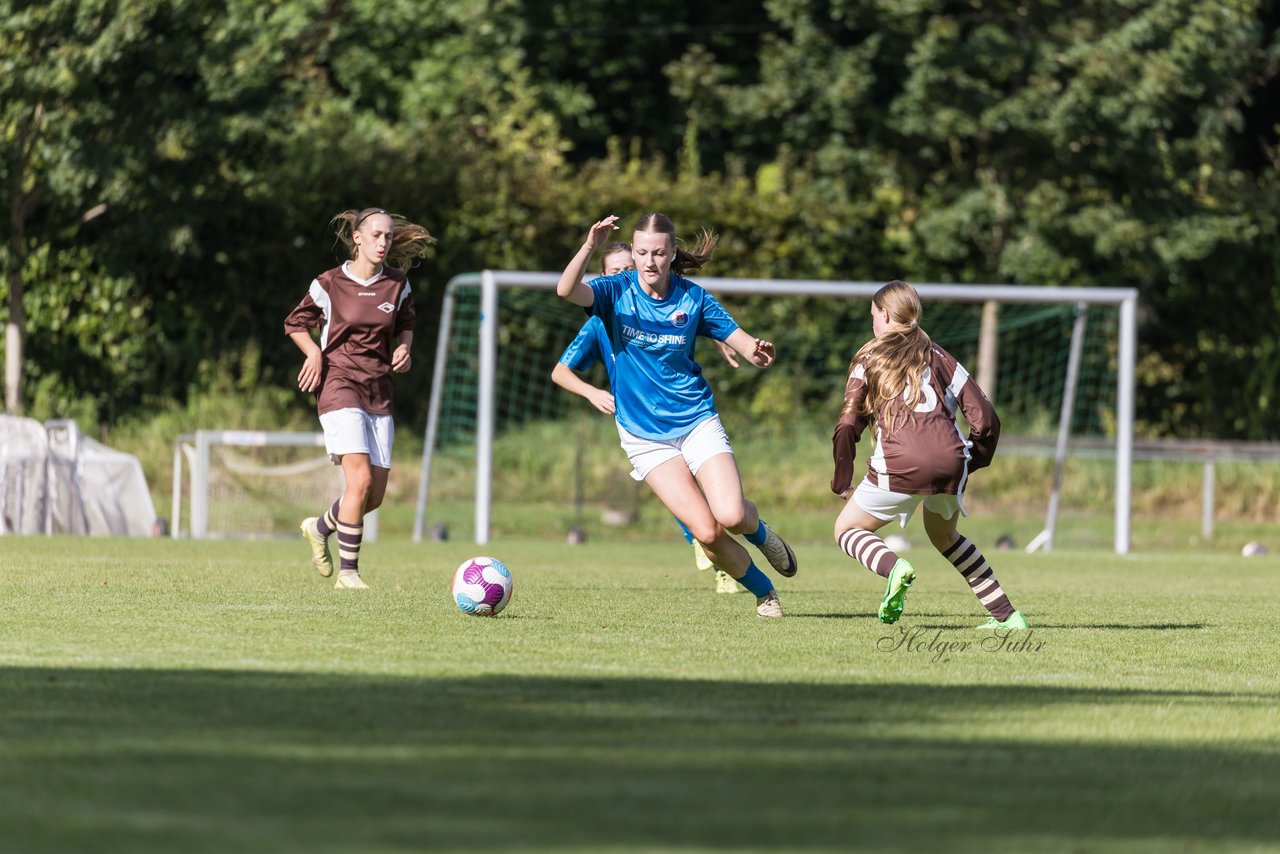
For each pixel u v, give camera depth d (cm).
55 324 8219
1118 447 6456
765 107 9044
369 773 1218
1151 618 2953
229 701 1570
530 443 8244
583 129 10450
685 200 9081
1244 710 1683
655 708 1574
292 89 8981
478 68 9762
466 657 1988
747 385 8950
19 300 7706
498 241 8950
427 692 1656
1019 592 3728
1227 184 9319
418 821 1059
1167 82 8519
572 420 8619
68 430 6003
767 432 8712
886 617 2403
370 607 2698
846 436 2516
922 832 1063
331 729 1413
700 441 2666
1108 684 1889
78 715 1474
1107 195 9244
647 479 2680
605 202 9025
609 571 4241
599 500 7981
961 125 8638
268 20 8250
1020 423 8975
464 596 2575
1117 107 8525
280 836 1010
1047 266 8944
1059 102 8588
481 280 6297
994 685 1839
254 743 1339
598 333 2708
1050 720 1566
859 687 1773
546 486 8069
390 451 3183
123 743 1332
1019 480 8156
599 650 2106
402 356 3131
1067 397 6956
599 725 1463
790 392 8875
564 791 1162
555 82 10400
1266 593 3772
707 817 1088
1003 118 8644
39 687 1652
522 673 1833
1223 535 7625
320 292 3112
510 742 1365
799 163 9700
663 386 2662
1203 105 9162
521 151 9331
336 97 9712
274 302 8725
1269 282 9706
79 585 3089
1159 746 1442
